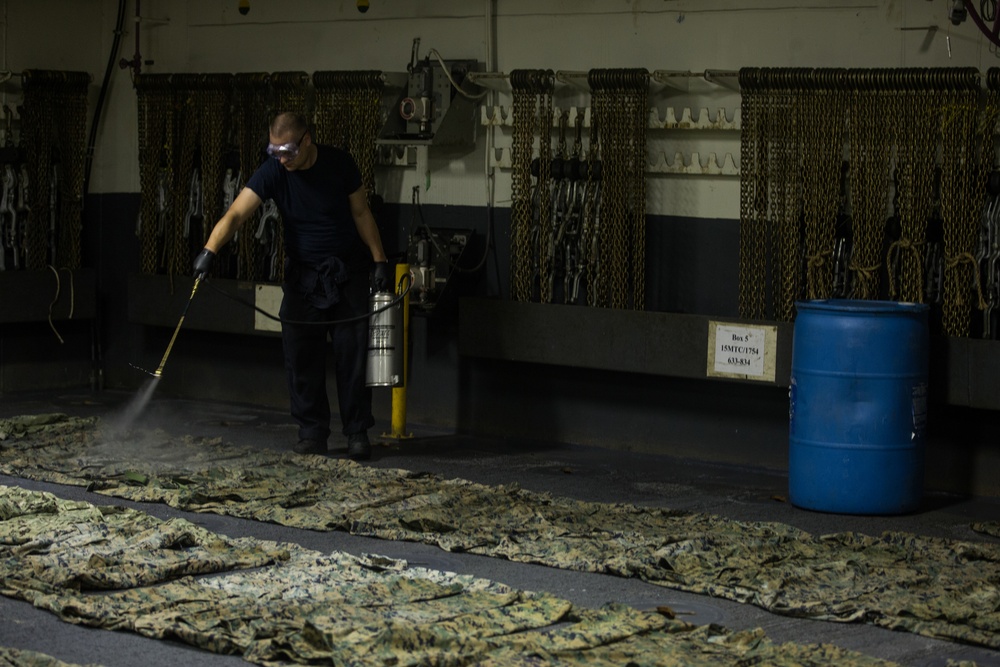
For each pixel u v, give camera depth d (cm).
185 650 403
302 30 863
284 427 822
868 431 610
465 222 812
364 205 707
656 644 406
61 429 769
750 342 691
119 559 485
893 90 664
